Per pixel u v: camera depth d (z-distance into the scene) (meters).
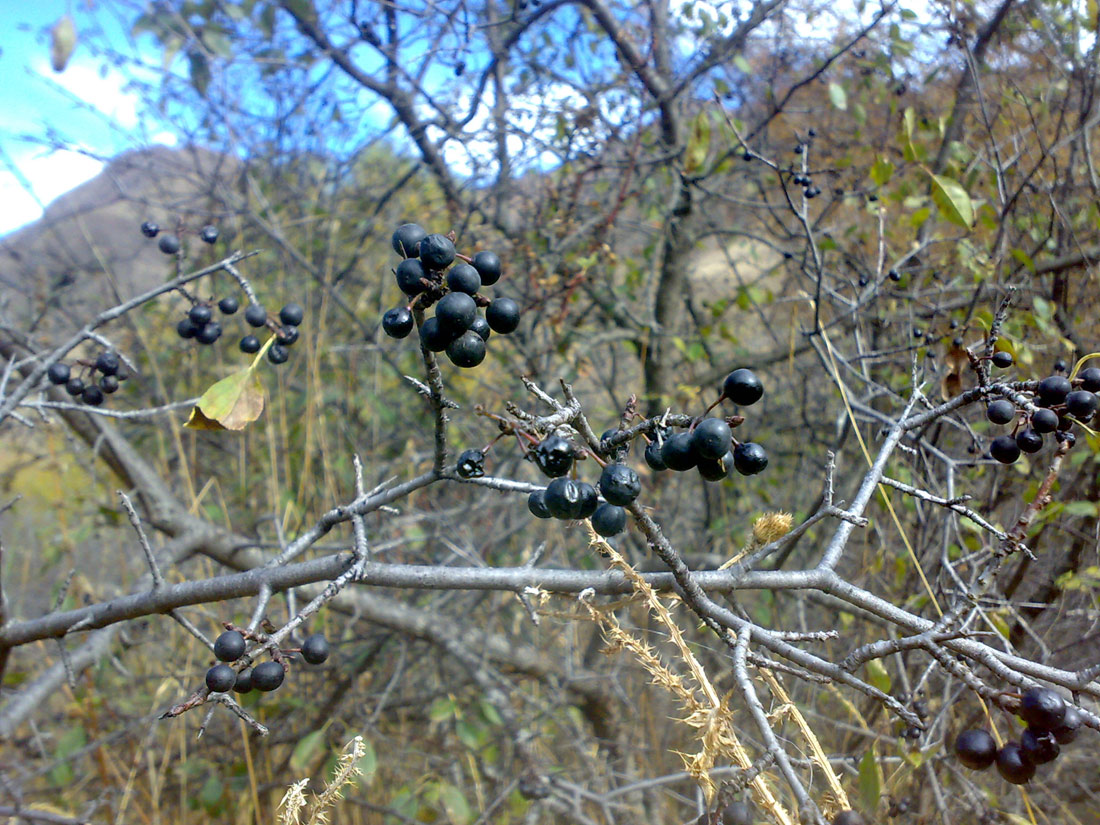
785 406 4.88
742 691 1.20
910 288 3.76
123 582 4.19
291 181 5.35
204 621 4.02
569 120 4.23
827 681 1.46
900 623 1.50
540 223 4.15
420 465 4.55
